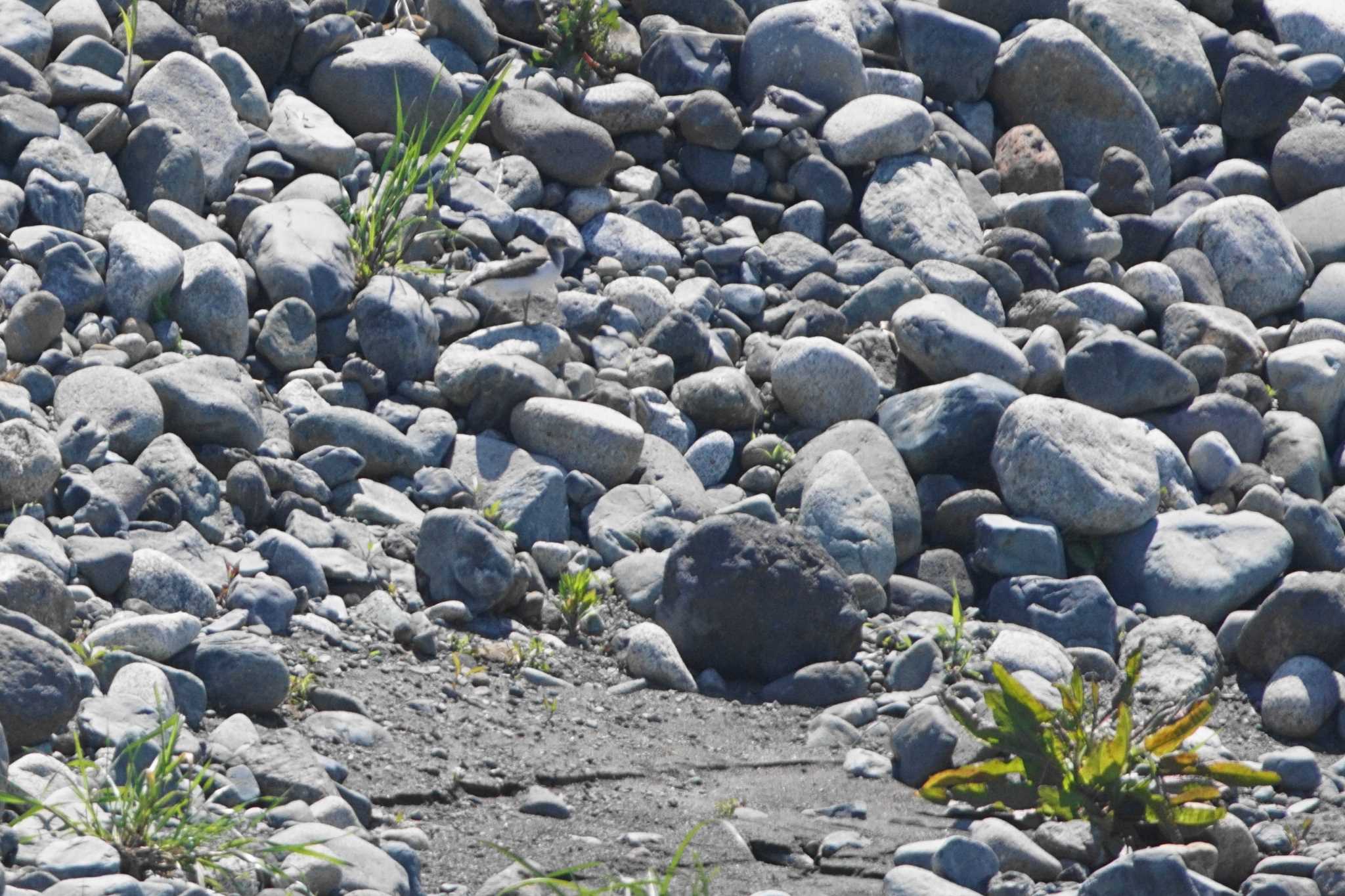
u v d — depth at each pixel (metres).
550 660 23.12
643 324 31.52
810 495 27.47
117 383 23.98
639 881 15.46
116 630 18.67
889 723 22.31
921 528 28.39
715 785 19.80
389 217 30.36
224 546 22.86
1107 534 28.00
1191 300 34.72
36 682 16.31
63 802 15.20
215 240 28.48
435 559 23.94
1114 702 20.73
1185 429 30.56
